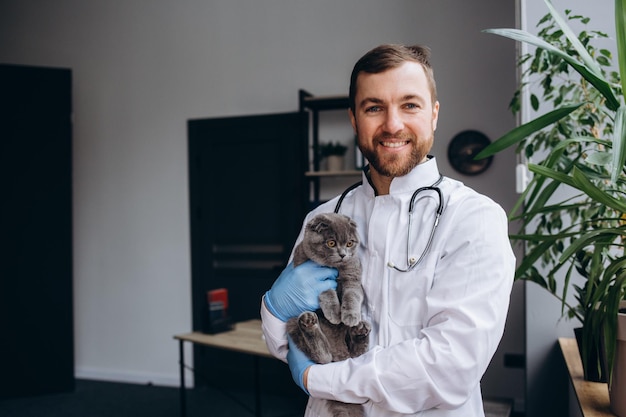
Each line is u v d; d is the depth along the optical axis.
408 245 1.09
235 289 4.33
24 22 4.93
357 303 1.09
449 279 0.99
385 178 1.18
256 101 4.31
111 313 4.71
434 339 0.95
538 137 1.85
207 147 4.43
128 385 4.52
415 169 1.14
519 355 3.61
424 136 1.07
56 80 4.35
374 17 4.01
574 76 2.17
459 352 0.93
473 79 3.78
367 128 1.07
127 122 4.68
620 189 1.33
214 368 4.38
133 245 4.65
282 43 4.25
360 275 1.15
